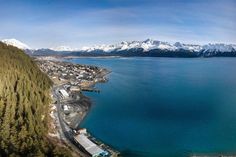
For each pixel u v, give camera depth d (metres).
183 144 118.44
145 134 129.88
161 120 150.50
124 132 132.25
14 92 137.25
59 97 195.88
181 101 195.25
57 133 122.06
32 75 189.62
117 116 157.62
